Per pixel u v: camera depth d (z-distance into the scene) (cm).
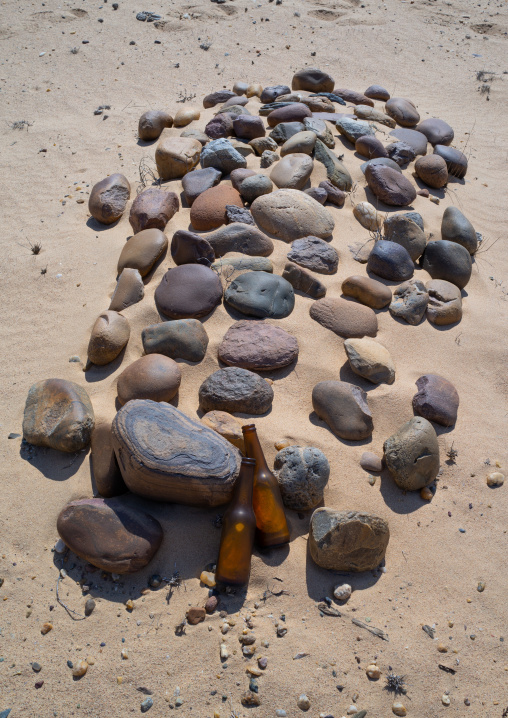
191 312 156
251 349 146
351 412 138
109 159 239
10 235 203
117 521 117
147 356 143
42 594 114
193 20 382
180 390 144
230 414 137
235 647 108
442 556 123
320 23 397
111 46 347
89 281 179
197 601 113
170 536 120
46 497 127
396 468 130
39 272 185
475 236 197
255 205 183
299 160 198
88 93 301
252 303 157
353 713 102
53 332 164
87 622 111
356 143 224
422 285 171
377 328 163
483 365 160
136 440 119
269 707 102
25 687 103
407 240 183
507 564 123
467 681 107
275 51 355
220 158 203
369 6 427
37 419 136
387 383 149
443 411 142
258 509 119
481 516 130
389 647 110
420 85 338
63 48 343
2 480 130
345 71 342
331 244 183
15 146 256
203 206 182
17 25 363
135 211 187
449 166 238
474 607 116
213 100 270
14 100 295
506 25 412
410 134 245
